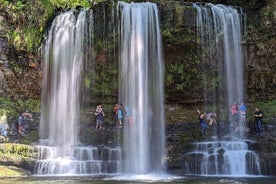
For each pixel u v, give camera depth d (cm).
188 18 2469
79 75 2531
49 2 2594
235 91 2644
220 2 2909
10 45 2438
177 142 2291
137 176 1972
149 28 2475
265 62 2673
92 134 2375
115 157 2156
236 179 1836
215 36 2567
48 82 2509
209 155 2061
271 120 2530
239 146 2144
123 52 2492
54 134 2459
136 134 2411
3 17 2425
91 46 2509
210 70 2648
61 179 1816
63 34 2530
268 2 2634
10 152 2025
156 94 2488
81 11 2542
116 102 2656
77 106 2525
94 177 1914
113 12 2488
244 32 2623
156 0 2898
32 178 1847
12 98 2553
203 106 2720
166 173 2119
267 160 2019
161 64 2492
